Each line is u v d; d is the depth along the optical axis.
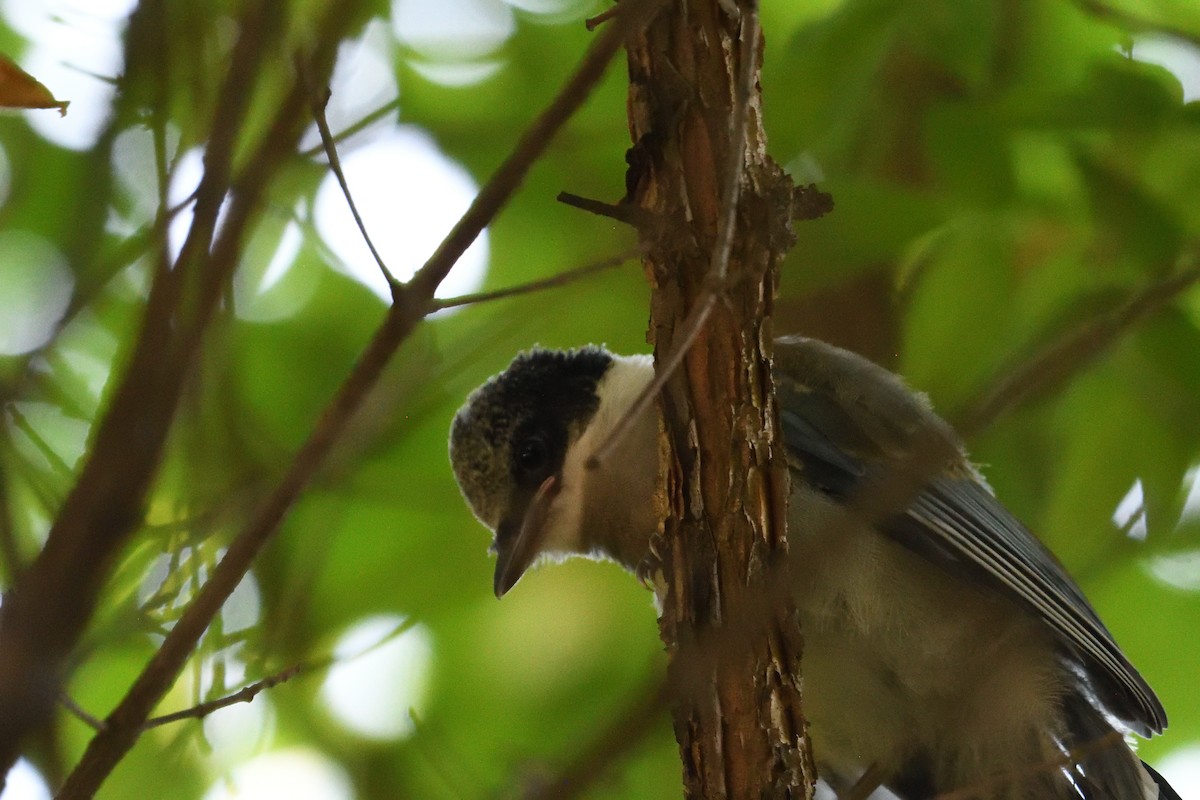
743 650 4.98
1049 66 7.91
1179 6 8.11
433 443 9.67
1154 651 9.48
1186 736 9.78
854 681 7.88
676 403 5.09
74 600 4.37
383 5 8.01
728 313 4.99
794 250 7.78
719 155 4.93
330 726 9.70
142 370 4.49
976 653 7.89
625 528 8.81
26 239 7.84
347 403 4.41
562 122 4.28
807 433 8.07
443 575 9.56
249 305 8.69
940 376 8.03
